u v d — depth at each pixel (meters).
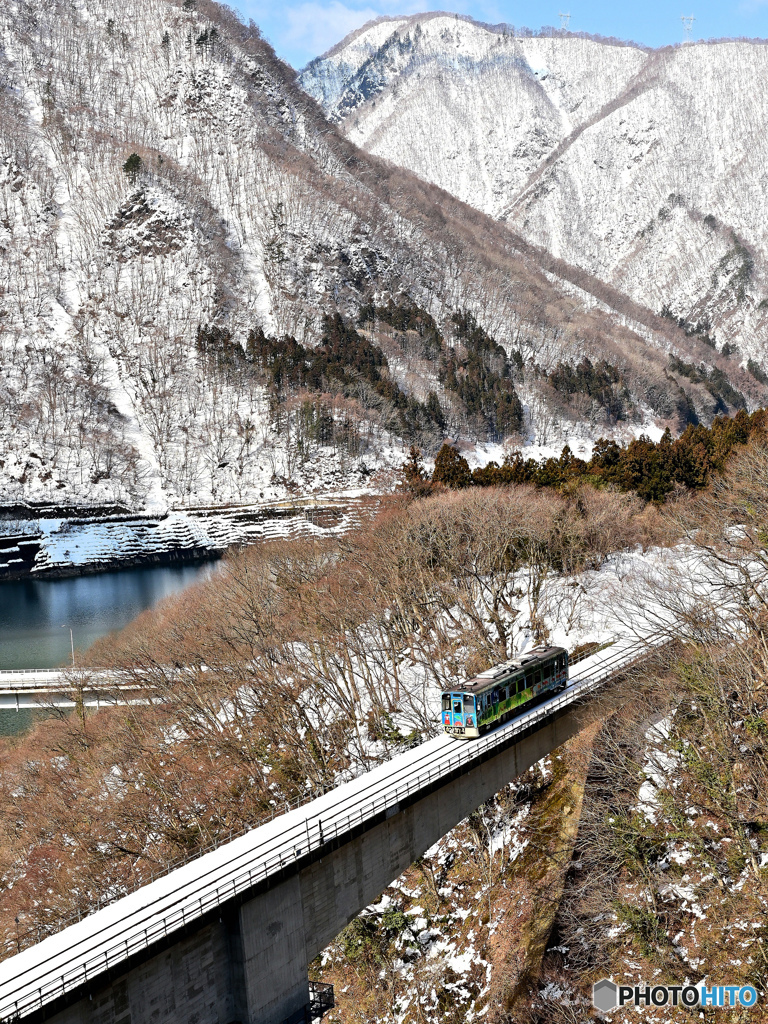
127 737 68.69
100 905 49.72
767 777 48.09
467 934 55.94
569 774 59.09
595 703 57.31
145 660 80.75
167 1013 36.19
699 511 78.00
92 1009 33.38
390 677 73.44
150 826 59.88
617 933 49.59
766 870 45.59
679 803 52.03
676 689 54.56
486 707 51.88
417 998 53.69
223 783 63.19
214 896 36.78
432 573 79.81
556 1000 48.19
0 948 52.03
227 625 78.50
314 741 65.31
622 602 72.00
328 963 58.34
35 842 62.34
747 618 55.22
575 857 55.28
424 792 46.22
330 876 42.50
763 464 71.38
